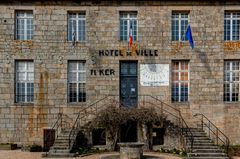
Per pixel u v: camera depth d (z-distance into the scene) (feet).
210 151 60.44
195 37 70.90
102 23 70.90
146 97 70.38
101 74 70.54
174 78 71.36
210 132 69.82
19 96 71.26
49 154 59.31
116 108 66.28
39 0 70.69
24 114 70.18
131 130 68.49
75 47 70.79
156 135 68.13
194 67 70.59
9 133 70.03
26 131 70.03
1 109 70.13
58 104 70.23
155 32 70.85
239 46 70.95
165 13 70.90
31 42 70.74
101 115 65.72
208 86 70.59
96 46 70.79
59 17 70.85
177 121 69.15
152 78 70.54
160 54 70.64
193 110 70.23
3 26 70.59
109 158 57.06
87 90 70.38
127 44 70.79
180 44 70.90
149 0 70.90
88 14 70.79
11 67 70.44
